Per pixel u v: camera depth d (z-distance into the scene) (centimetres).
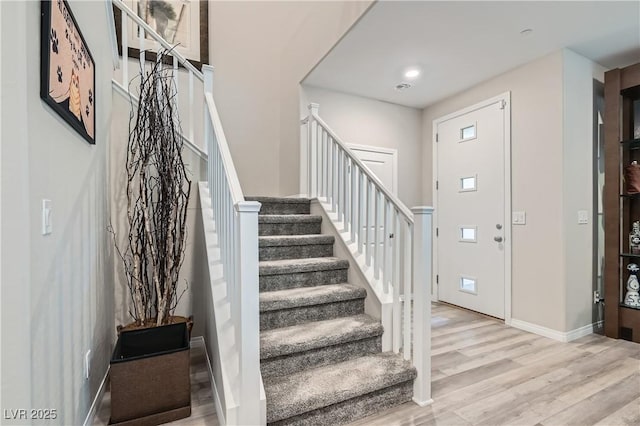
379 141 423
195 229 267
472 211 376
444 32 272
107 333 211
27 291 98
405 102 431
